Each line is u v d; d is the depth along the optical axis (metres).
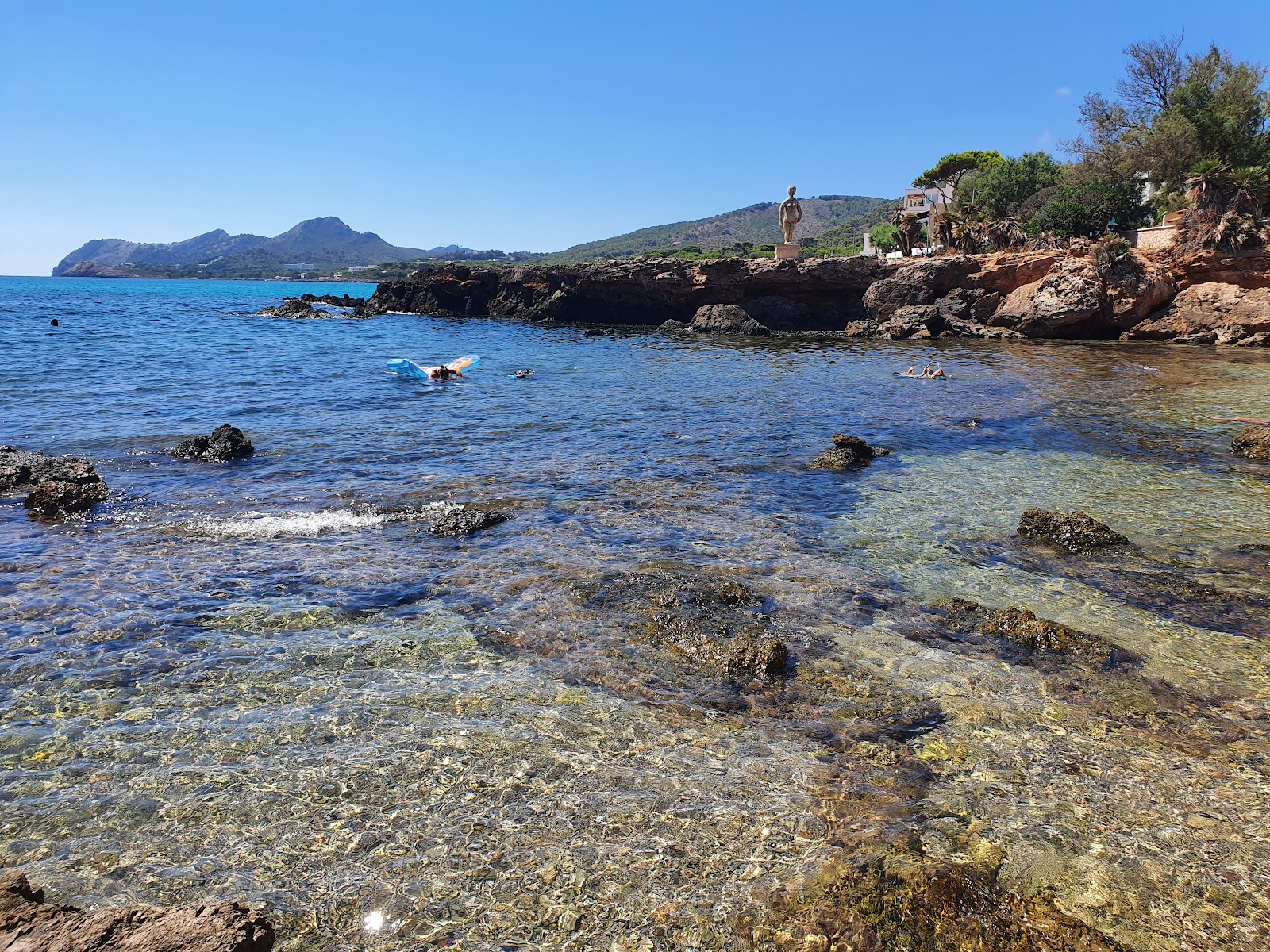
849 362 34.88
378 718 6.45
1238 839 5.10
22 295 108.12
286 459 15.48
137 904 4.48
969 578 9.62
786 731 6.35
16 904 3.38
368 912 4.46
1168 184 50.25
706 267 57.53
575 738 6.20
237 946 3.17
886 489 13.62
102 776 5.65
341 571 9.62
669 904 4.54
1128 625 8.31
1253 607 8.73
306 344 41.34
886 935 4.30
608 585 9.18
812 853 4.94
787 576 9.60
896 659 7.53
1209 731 6.36
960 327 48.47
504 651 7.64
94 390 23.34
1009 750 6.09
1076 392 24.66
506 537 10.96
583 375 29.88
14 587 9.00
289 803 5.39
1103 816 5.32
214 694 6.78
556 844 5.02
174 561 9.91
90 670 7.16
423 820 5.24
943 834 5.12
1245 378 27.22
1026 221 58.75
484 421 19.81
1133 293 42.75
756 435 18.36
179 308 77.50
